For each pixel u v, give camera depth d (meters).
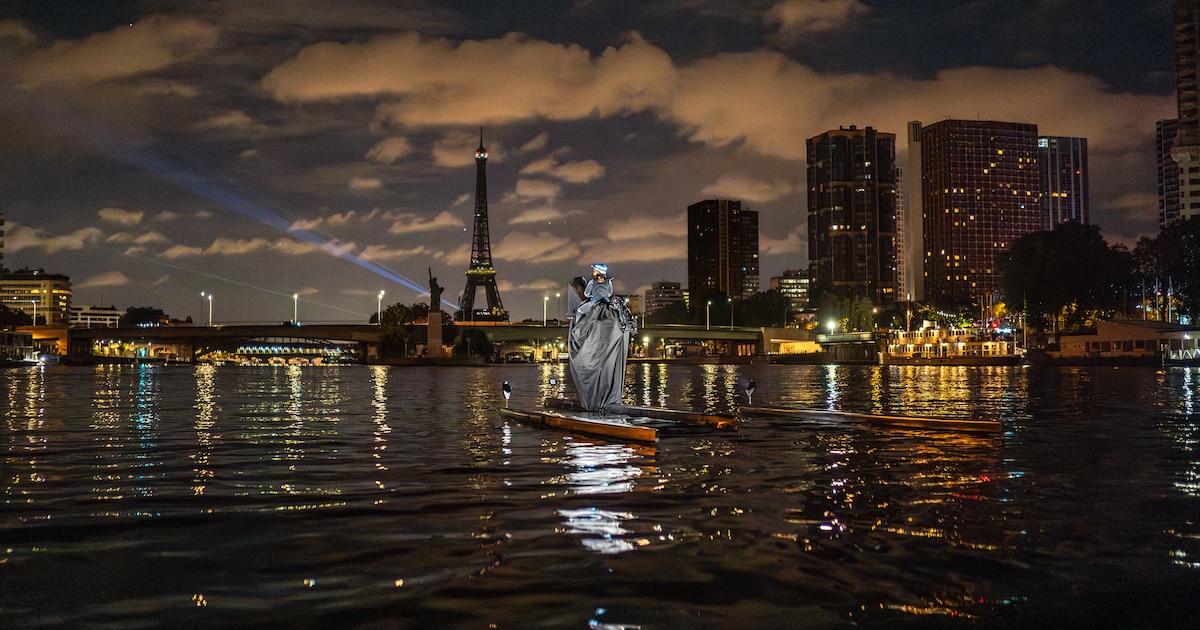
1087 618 7.18
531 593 7.76
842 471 15.09
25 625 6.99
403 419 28.20
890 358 185.62
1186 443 19.98
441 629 6.87
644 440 19.42
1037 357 155.12
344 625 6.96
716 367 168.62
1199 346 130.00
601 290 23.92
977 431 22.30
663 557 8.92
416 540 9.72
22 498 12.59
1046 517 10.96
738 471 15.05
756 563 8.70
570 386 63.72
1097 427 24.62
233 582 8.12
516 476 14.52
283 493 12.92
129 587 7.99
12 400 42.22
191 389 57.69
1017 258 165.38
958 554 9.06
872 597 7.66
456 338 191.88
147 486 13.69
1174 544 9.52
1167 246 145.25
